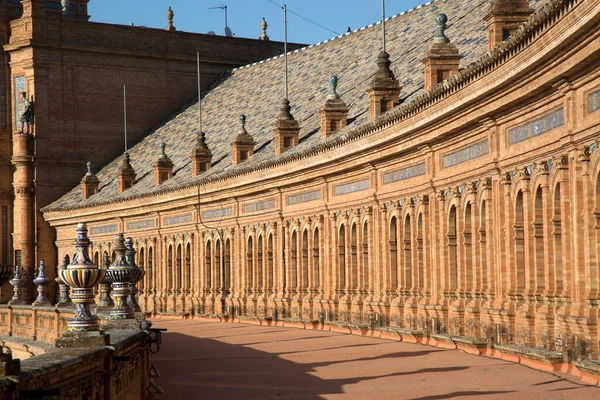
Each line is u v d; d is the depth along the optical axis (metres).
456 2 46.28
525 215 25.95
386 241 37.03
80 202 68.69
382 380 22.69
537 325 25.34
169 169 62.06
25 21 73.00
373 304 37.81
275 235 47.84
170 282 60.06
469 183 29.80
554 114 23.80
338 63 55.72
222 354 30.27
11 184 74.12
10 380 11.20
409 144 33.44
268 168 46.19
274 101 60.00
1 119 74.38
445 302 31.91
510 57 23.92
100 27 74.75
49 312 39.53
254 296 50.12
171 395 21.23
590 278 22.17
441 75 32.97
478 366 25.08
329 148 39.66
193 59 76.88
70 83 73.88
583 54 20.62
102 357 15.73
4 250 73.75
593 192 22.11
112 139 75.06
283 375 24.16
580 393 19.69
